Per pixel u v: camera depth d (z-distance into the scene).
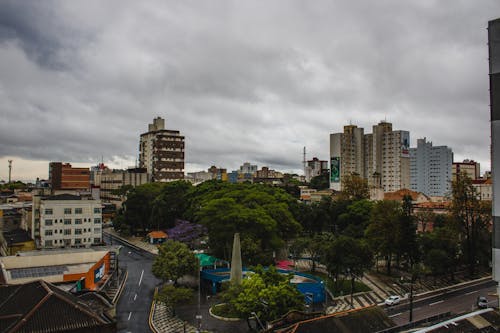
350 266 67.81
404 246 84.12
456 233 90.06
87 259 80.38
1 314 43.66
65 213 111.44
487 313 40.03
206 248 109.56
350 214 122.38
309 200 180.38
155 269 74.94
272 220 91.31
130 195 146.00
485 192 152.38
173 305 62.12
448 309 63.84
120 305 67.56
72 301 46.00
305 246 90.75
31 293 46.72
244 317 52.59
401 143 194.38
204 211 92.62
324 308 64.81
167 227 142.12
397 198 153.75
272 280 54.53
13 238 115.94
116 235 142.88
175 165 196.88
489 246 88.06
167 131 195.75
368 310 41.25
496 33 27.36
